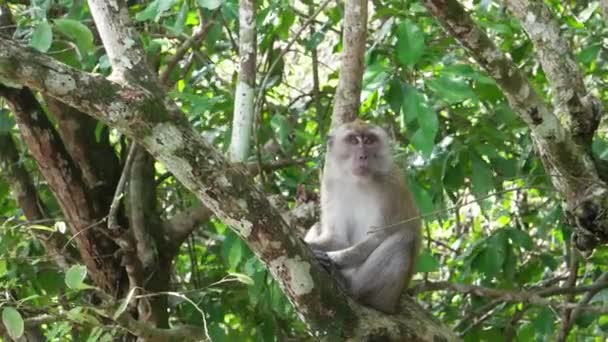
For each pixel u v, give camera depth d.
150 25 8.88
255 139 7.96
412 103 6.80
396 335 6.03
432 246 11.91
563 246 10.62
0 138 8.91
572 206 6.35
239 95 6.39
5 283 7.05
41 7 7.40
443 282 8.88
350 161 7.94
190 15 9.25
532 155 8.32
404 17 7.51
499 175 8.16
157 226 9.14
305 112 10.03
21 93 8.02
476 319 9.30
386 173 7.98
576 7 10.30
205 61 9.16
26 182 9.02
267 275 7.94
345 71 7.80
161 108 5.00
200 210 9.34
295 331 9.60
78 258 9.42
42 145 8.25
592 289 8.71
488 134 7.93
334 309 5.68
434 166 7.96
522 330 9.21
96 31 8.60
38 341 8.41
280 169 9.64
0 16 7.87
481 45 5.78
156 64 8.66
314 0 10.71
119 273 8.82
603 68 9.96
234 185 5.17
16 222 8.75
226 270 9.44
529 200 11.56
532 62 9.84
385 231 7.65
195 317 8.79
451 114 8.22
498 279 8.87
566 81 6.48
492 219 10.83
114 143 9.77
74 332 8.70
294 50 9.76
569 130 6.46
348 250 7.53
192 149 5.06
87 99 4.83
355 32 7.62
